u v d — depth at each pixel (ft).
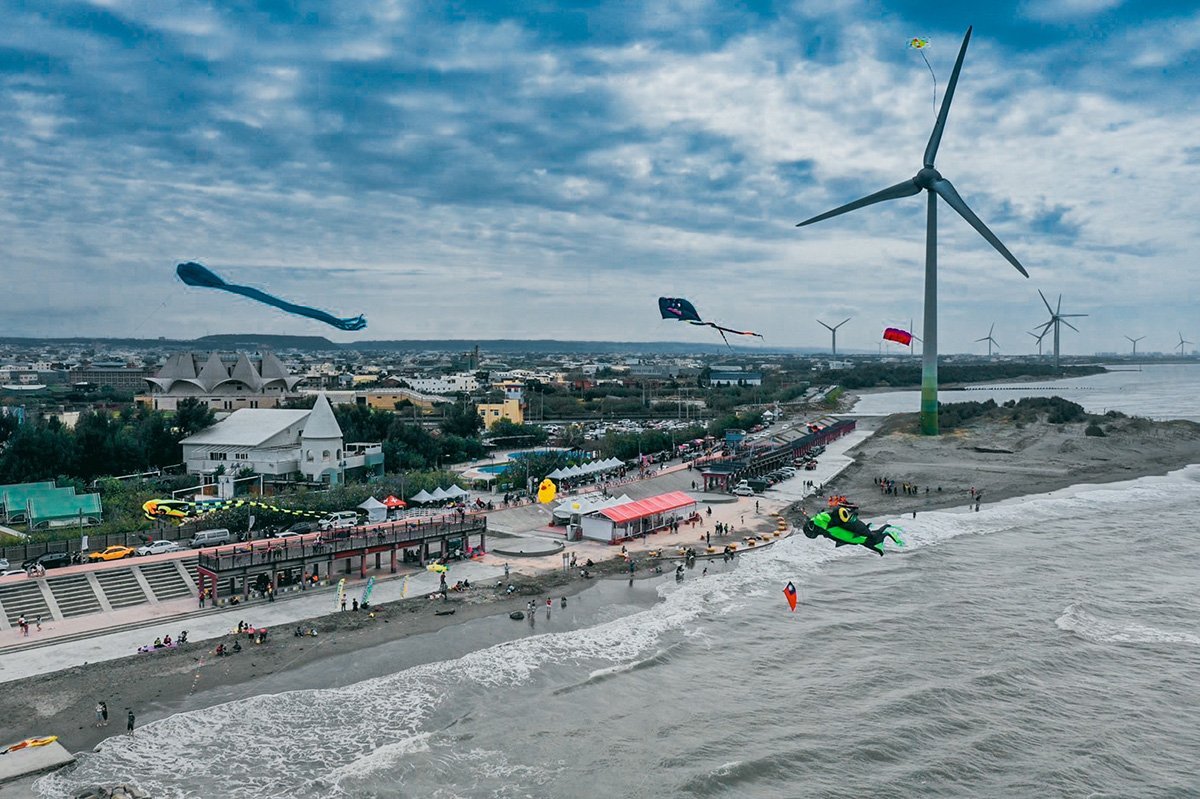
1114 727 218.18
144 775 191.01
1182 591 330.54
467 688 240.32
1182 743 210.38
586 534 426.92
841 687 242.99
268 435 534.37
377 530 357.20
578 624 294.87
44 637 264.93
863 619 301.02
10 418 543.80
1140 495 558.56
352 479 519.60
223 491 449.89
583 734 214.90
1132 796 187.11
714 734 214.90
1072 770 197.16
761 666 258.78
